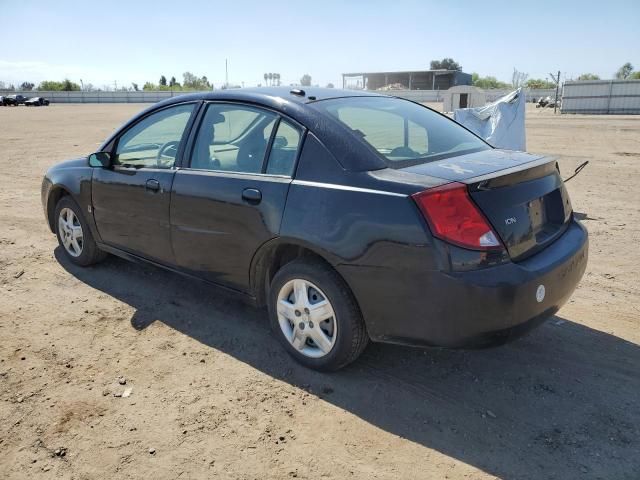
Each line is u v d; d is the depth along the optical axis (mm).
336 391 3186
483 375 3338
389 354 3588
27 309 4273
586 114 41188
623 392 3150
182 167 3908
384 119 3621
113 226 4523
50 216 5391
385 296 2893
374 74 90812
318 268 3168
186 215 3812
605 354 3568
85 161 4879
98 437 2791
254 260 3473
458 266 2693
